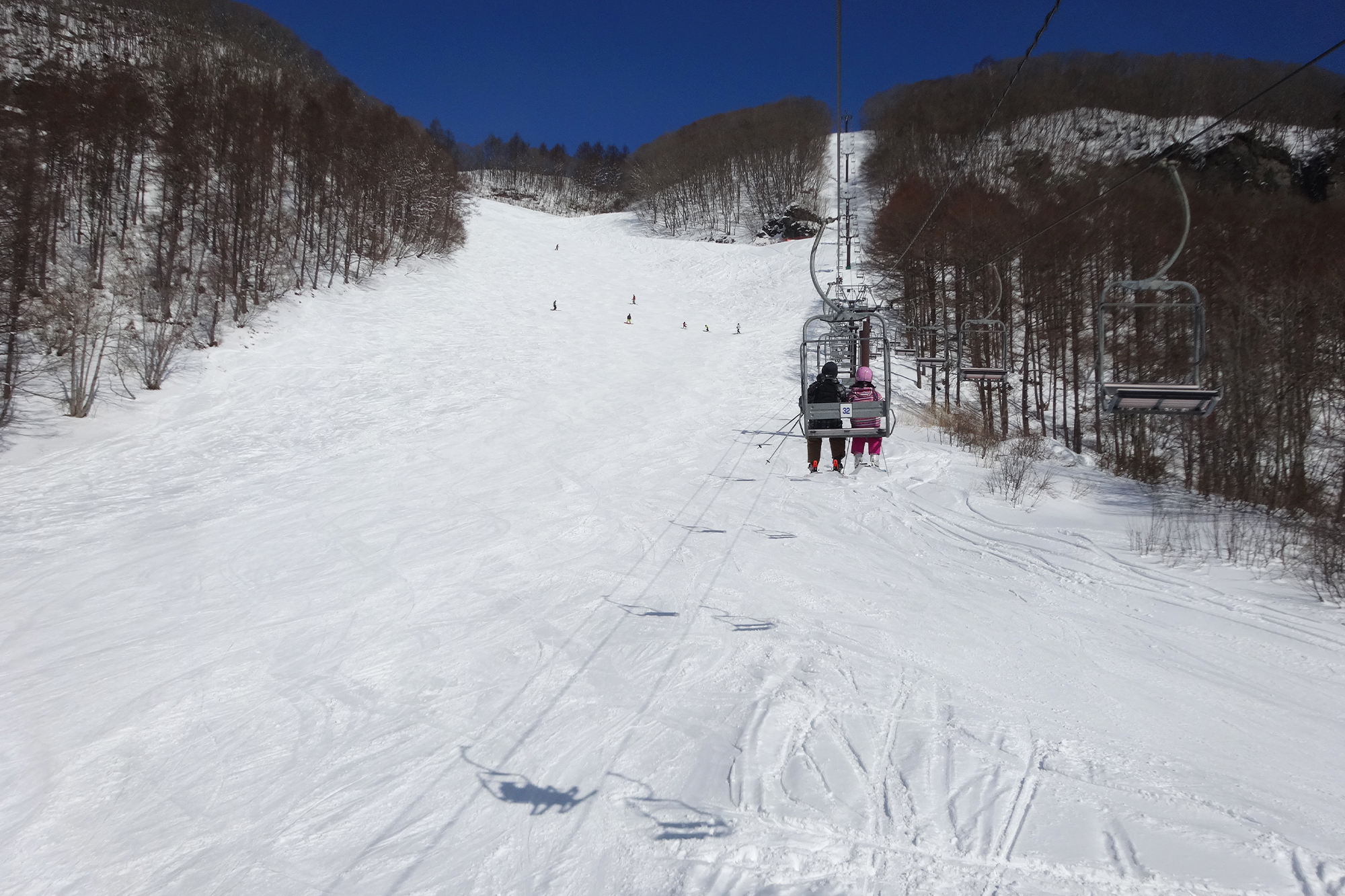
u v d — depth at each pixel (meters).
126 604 9.30
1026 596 7.80
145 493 15.84
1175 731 4.89
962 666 6.02
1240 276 24.66
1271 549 8.98
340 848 4.14
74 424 21.73
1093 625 6.91
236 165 38.03
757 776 4.45
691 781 4.45
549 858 3.88
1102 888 3.38
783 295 50.69
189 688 6.52
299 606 8.70
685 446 18.98
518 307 43.97
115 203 36.78
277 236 39.31
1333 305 21.45
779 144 99.12
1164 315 26.58
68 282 29.16
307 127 45.34
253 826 4.41
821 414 11.95
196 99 43.84
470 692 6.02
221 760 5.22
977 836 3.77
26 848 4.34
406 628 7.72
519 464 17.33
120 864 4.15
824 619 7.25
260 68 63.75
